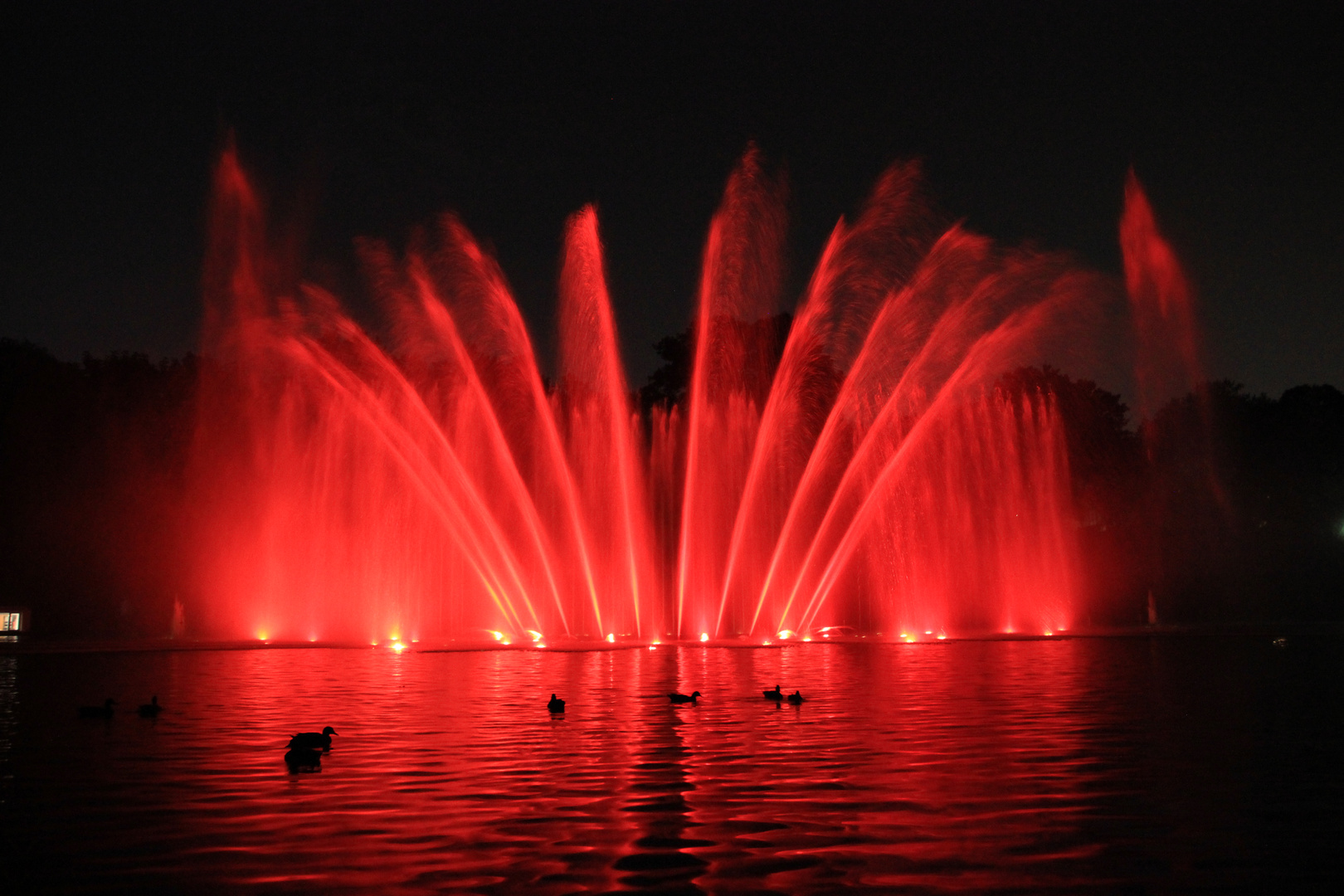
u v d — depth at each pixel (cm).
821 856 870
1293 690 2208
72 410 6150
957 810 1033
